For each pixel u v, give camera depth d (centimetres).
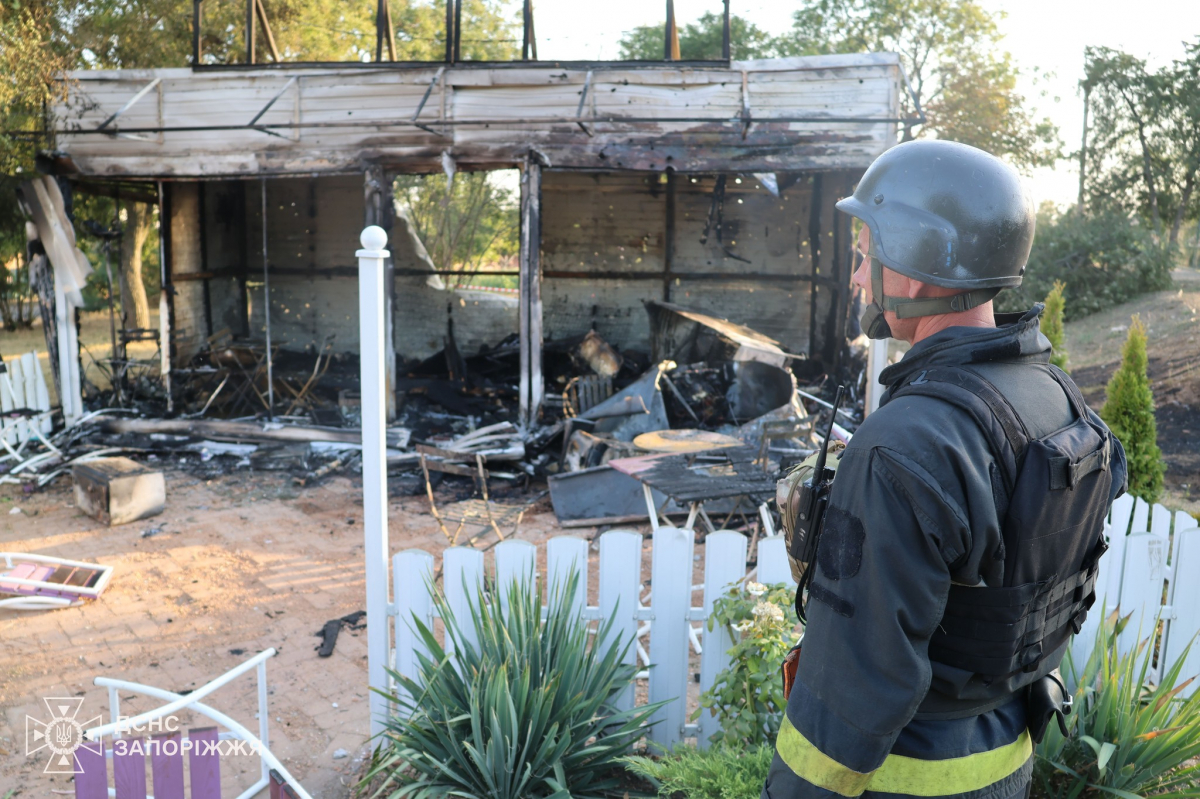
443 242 1847
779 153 1073
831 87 1061
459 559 395
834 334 1427
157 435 1126
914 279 146
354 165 1120
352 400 1242
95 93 1146
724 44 1067
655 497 786
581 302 1672
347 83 1111
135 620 608
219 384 1310
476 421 1259
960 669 138
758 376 1059
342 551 750
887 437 131
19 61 1109
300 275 1694
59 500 898
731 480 594
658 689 400
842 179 1345
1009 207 144
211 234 1573
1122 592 419
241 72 1123
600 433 945
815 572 139
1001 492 132
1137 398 691
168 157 1147
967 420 133
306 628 595
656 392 943
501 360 1600
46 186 1159
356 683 516
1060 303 752
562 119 1078
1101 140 2267
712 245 1628
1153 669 424
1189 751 307
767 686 329
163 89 1140
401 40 2314
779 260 1605
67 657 551
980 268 143
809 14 2573
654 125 1080
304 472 999
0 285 2102
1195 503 861
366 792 396
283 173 1134
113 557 734
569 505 818
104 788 298
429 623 403
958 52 2480
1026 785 154
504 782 333
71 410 1158
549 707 346
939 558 124
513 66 1086
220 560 727
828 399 1211
